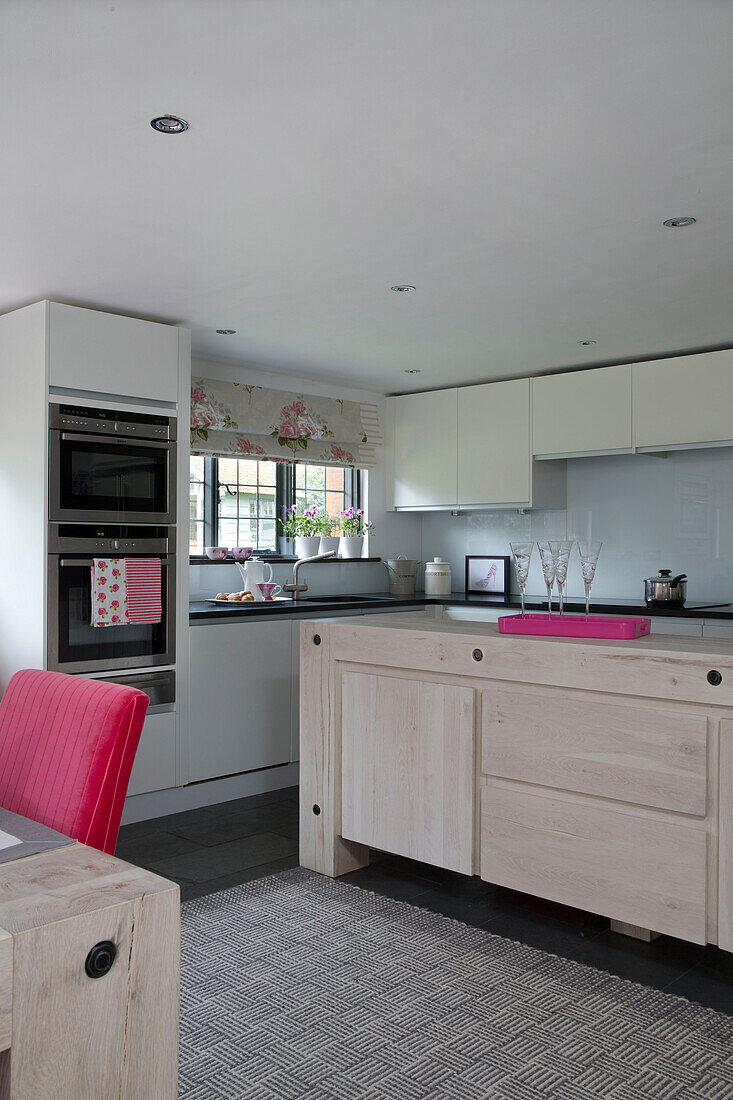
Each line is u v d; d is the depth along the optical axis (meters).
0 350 4.02
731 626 4.43
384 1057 2.16
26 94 2.13
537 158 2.49
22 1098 1.01
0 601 4.00
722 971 2.62
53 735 1.82
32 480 3.80
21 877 1.20
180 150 2.43
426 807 3.06
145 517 4.08
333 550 5.41
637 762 2.55
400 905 3.09
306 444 5.65
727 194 2.74
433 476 5.89
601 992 2.48
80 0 1.76
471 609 5.48
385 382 5.77
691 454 5.18
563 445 5.21
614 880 2.61
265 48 1.93
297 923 2.93
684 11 1.81
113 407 3.97
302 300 3.90
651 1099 2.00
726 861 2.39
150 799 4.13
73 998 1.06
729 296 3.83
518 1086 2.04
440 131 2.32
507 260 3.37
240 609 4.48
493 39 1.90
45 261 3.38
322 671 3.38
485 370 5.40
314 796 3.43
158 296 3.85
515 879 2.83
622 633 2.77
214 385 5.11
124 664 4.00
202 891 3.22
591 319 4.21
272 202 2.80
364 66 2.00
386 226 3.01
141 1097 1.12
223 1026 2.29
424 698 3.06
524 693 2.81
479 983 2.52
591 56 1.97
